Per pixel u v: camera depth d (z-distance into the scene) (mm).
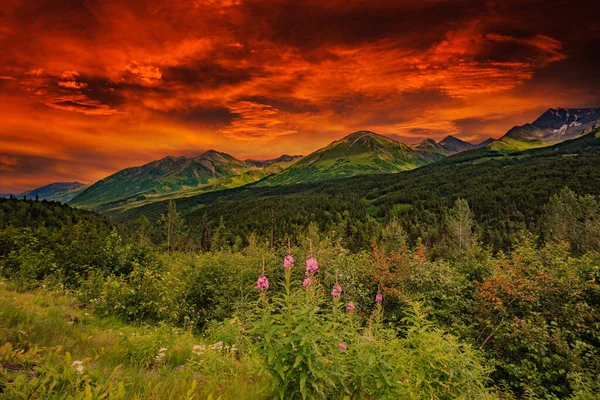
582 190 133375
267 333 3684
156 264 16562
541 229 61125
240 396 4176
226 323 8992
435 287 13789
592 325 10250
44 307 8281
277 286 15070
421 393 4531
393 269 14711
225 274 15445
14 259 13352
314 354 3574
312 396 3592
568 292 10703
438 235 89625
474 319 11969
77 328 6918
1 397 2791
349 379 4242
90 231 17484
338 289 5078
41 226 17406
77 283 13609
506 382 9781
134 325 9953
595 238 31328
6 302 6379
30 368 3834
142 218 125562
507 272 12172
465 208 57781
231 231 139125
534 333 9891
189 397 3371
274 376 3576
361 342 4617
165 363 5703
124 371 4492
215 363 5473
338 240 18047
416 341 5453
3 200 95750
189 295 14922
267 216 171250
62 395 3018
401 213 168375
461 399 4680
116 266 15609
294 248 17281
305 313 3807
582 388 8461
